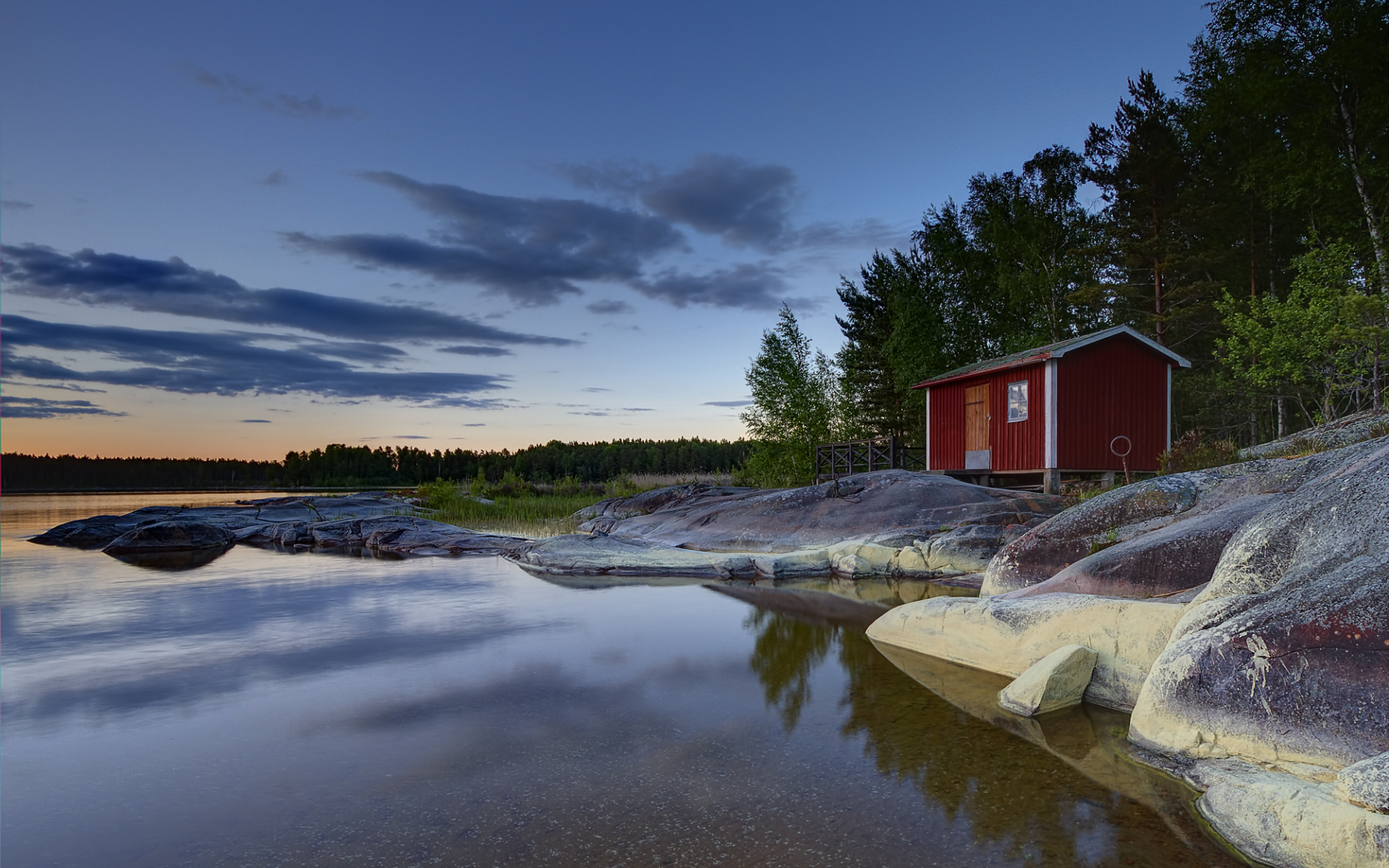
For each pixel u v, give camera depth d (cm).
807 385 2620
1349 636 388
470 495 3178
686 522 1664
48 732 470
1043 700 514
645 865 308
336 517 2322
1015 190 3331
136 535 1678
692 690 565
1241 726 404
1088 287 2766
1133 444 1745
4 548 1767
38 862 310
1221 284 2434
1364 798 314
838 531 1369
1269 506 613
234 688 566
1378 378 1773
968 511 1309
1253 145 2492
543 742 453
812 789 387
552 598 980
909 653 682
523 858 314
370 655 670
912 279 3394
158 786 387
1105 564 677
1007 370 1805
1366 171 2042
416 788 385
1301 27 2055
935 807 367
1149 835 340
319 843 327
